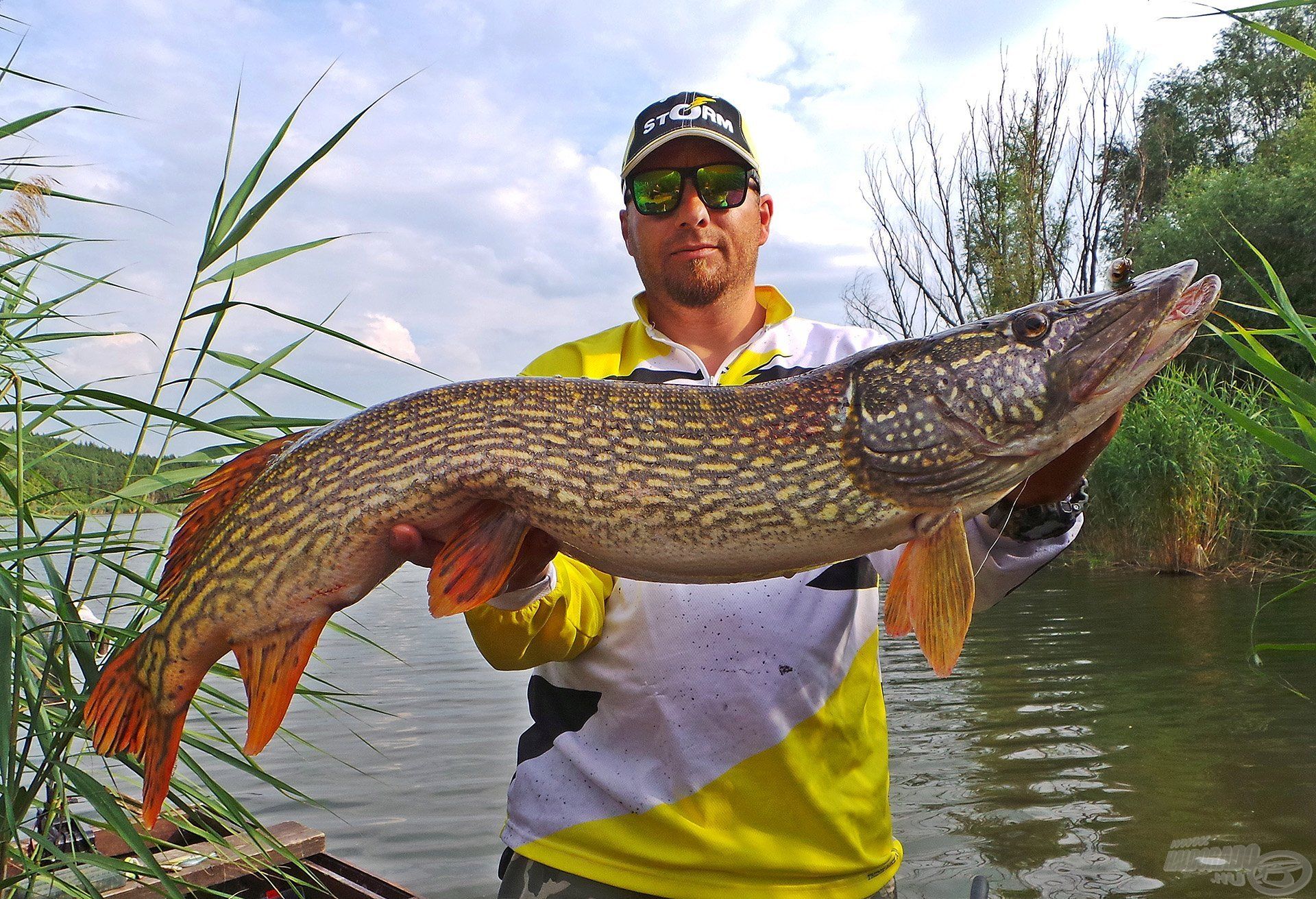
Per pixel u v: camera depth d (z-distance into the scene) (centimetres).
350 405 86
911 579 71
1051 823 156
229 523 71
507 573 70
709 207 93
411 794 182
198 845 121
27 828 82
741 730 78
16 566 85
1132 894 131
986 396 70
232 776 196
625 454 69
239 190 91
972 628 331
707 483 70
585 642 81
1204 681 238
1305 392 85
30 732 82
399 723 235
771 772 78
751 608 81
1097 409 70
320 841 131
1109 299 71
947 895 133
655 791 78
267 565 70
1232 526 416
